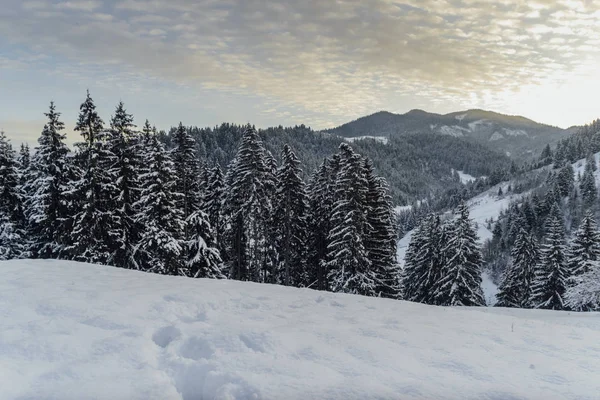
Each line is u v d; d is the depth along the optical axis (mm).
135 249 23141
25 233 27875
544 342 6160
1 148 26938
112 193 23719
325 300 8789
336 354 5043
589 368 5023
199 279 10758
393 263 33156
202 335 5531
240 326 6074
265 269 34281
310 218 33562
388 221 31750
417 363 4914
